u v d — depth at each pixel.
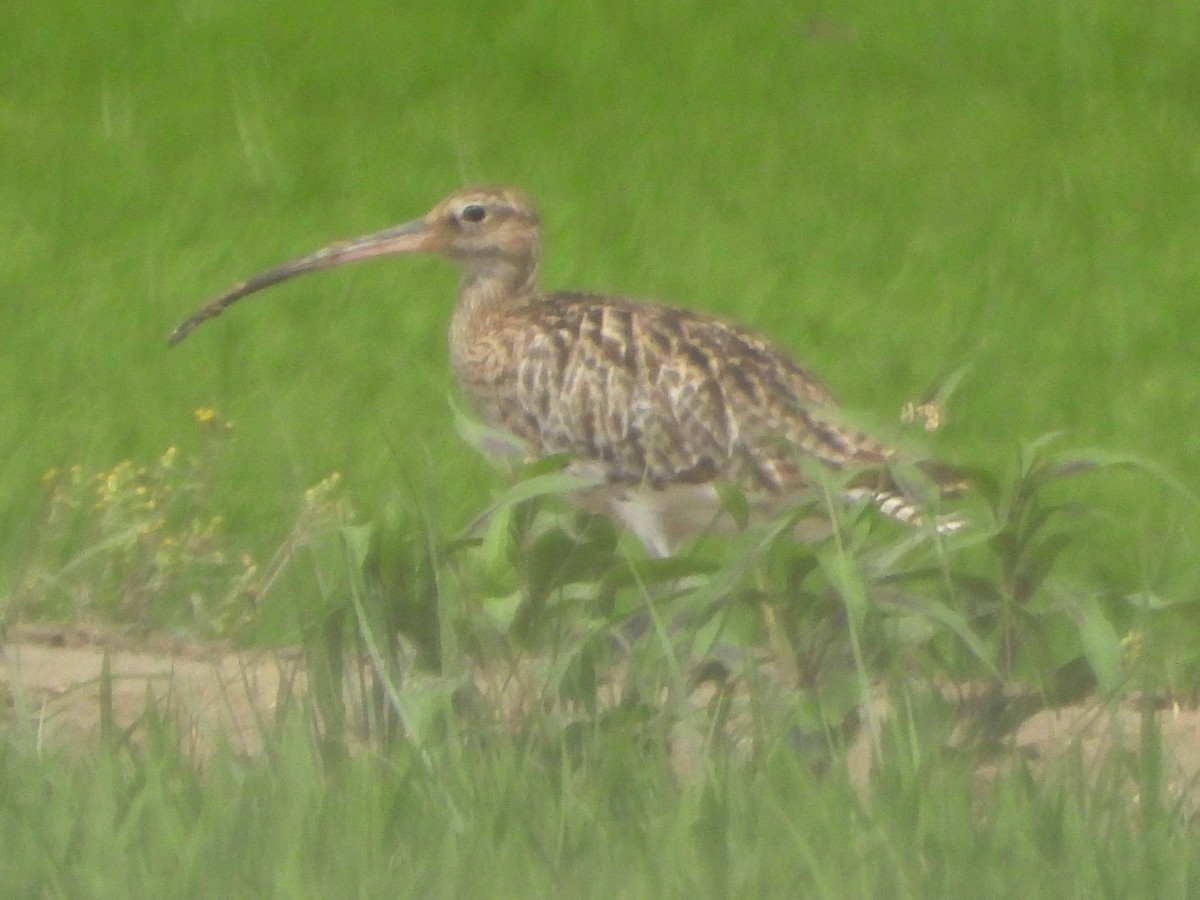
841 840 9.25
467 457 18.66
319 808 9.46
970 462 19.75
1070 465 10.62
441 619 10.46
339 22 42.06
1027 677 11.08
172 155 33.34
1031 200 32.12
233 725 11.59
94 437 19.58
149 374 22.30
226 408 20.98
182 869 8.92
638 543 16.44
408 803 9.57
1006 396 22.56
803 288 26.98
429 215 17.16
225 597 14.92
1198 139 36.22
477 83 38.94
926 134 36.28
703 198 31.81
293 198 31.16
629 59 40.84
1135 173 33.81
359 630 10.78
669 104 38.00
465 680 10.70
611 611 10.91
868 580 10.44
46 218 29.33
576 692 10.66
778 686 10.70
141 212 29.88
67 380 22.00
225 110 36.28
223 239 28.42
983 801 10.16
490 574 10.59
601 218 30.30
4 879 8.98
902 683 10.55
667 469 15.65
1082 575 15.82
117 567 14.95
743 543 10.38
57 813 9.52
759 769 9.97
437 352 23.31
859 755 11.30
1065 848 9.34
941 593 11.23
